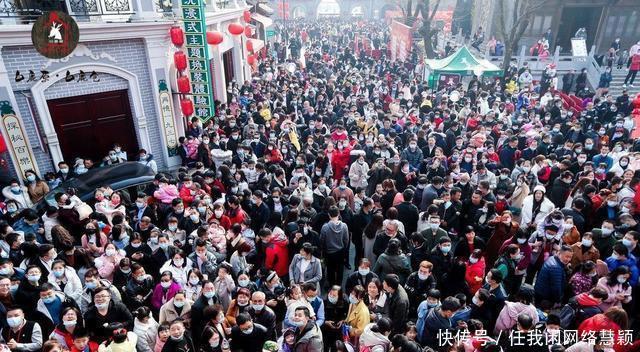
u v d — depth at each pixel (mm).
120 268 6297
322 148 11523
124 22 10984
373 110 15188
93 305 5496
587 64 22297
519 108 16141
